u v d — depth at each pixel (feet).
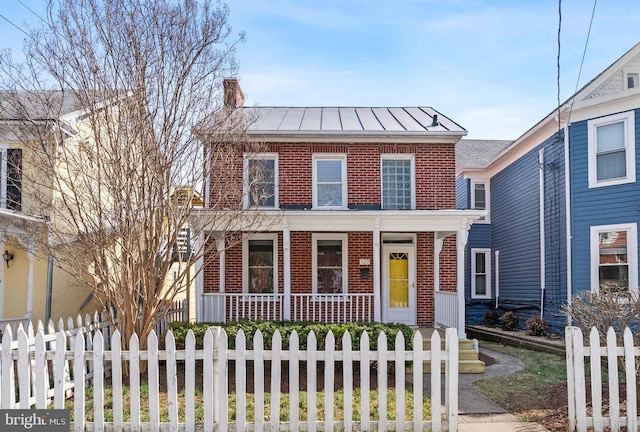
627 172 43.04
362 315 40.55
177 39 27.53
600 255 44.62
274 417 18.31
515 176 61.16
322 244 45.06
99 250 25.94
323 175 45.24
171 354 18.33
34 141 28.96
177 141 27.04
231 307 39.75
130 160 25.94
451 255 45.73
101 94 26.37
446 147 45.32
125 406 21.57
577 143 46.50
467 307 67.56
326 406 18.44
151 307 26.99
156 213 26.68
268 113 52.26
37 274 41.19
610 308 25.02
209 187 34.76
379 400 18.48
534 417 21.91
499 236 66.74
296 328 31.42
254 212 35.29
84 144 27.96
